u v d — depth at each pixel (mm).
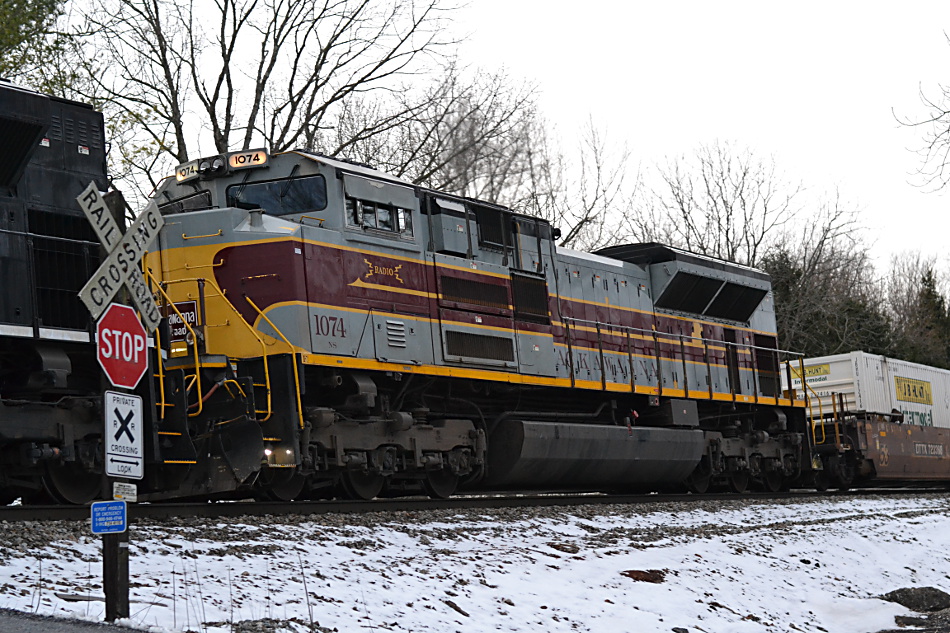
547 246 18266
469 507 14945
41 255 11758
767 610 12336
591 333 18891
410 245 15414
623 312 20016
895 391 29781
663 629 10641
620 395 19641
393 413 14930
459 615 9445
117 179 23781
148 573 8734
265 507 12547
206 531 10516
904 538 17562
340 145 30109
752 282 23734
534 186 35094
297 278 13648
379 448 14781
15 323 11344
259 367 13398
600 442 18422
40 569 8508
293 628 8008
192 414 12641
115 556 7551
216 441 12789
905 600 13953
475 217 16797
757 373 23422
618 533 14219
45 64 22172
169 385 12133
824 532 16703
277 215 14594
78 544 9555
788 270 43312
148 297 8062
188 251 13938
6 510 10250
